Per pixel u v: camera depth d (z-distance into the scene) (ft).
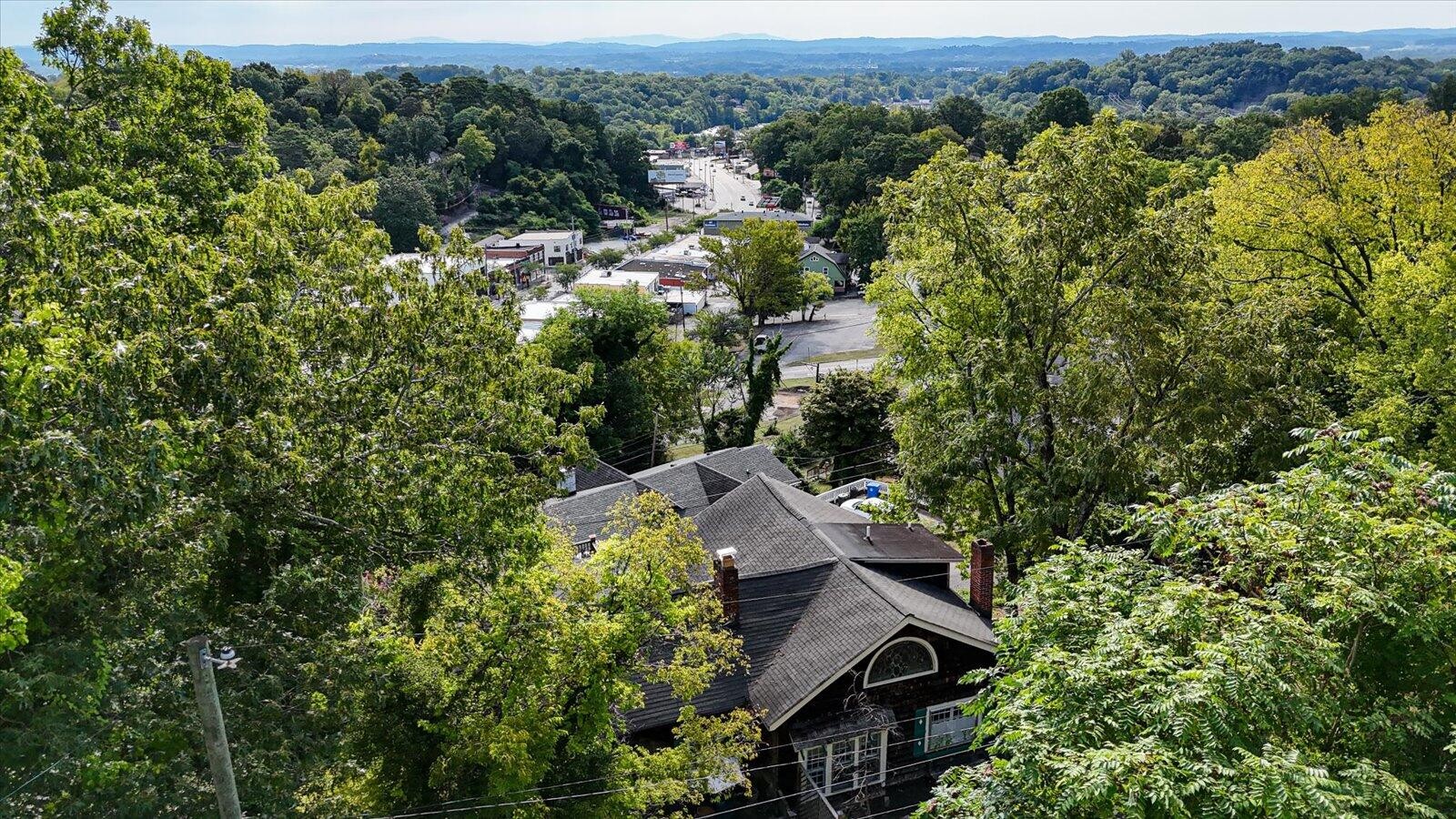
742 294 354.95
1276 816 32.09
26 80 69.36
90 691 40.88
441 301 63.72
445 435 63.62
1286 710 38.70
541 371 69.56
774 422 227.61
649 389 210.59
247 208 68.08
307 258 66.54
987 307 105.60
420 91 607.78
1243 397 88.07
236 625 55.01
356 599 57.93
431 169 498.69
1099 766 34.37
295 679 55.01
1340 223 125.80
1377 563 42.65
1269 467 88.38
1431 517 45.68
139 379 45.78
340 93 550.36
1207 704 36.99
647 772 64.34
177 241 50.85
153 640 48.08
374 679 55.93
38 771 41.04
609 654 62.03
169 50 85.97
